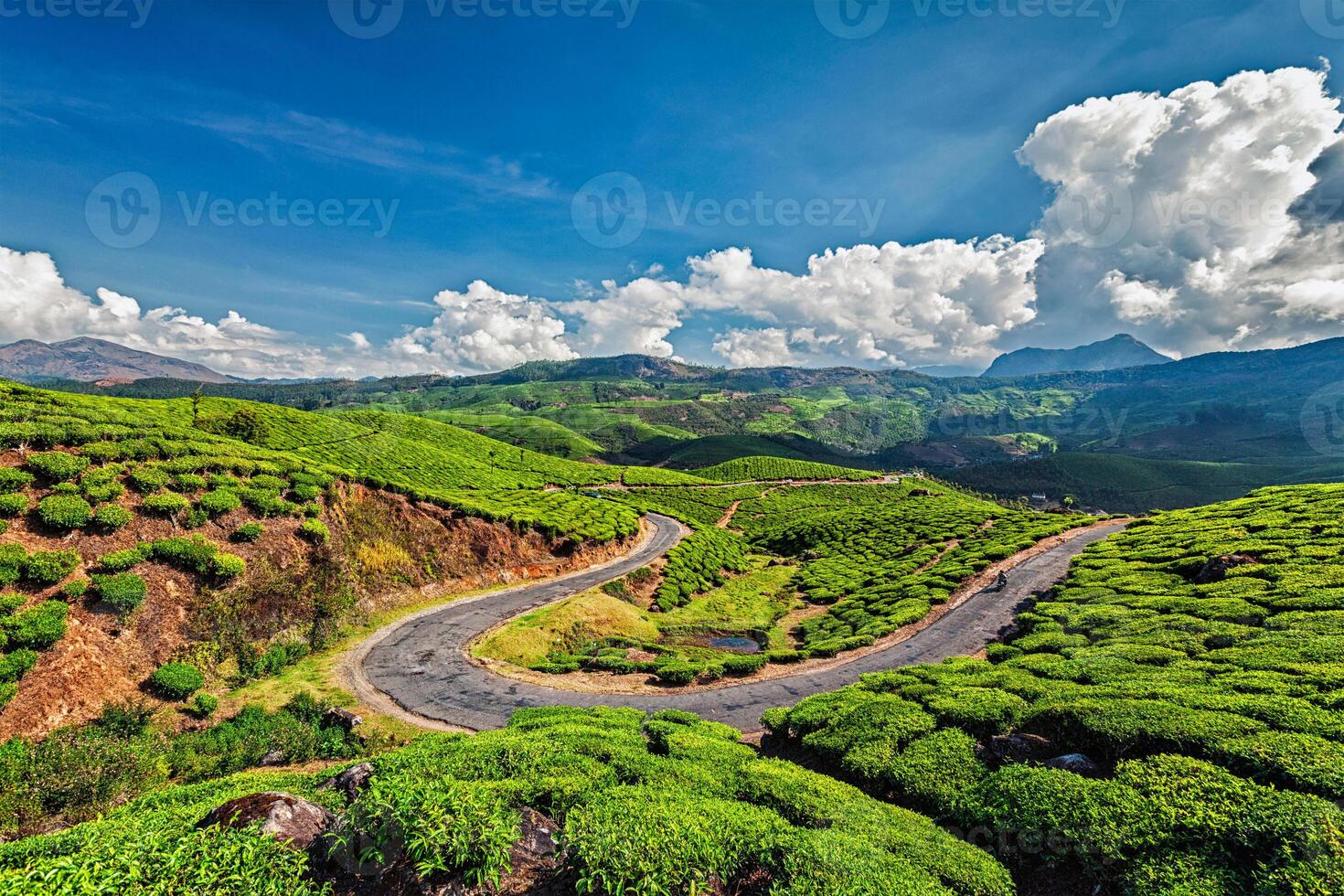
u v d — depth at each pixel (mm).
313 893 6742
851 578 57031
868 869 9078
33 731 19188
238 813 7805
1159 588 30875
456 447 122125
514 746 13211
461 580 44875
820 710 18688
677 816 9633
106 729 20219
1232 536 37219
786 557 80188
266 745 21156
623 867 8070
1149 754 13305
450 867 7352
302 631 31188
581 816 9484
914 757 14898
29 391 39969
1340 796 10516
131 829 7832
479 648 32812
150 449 33688
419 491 48531
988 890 9438
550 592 46375
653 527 82688
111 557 25812
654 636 42469
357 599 36094
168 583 27016
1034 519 65375
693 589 56219
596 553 59812
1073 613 29172
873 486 147500
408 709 25047
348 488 43156
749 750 15797
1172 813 10500
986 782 13156
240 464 36719
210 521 31500
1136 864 9883
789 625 45625
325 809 8648
